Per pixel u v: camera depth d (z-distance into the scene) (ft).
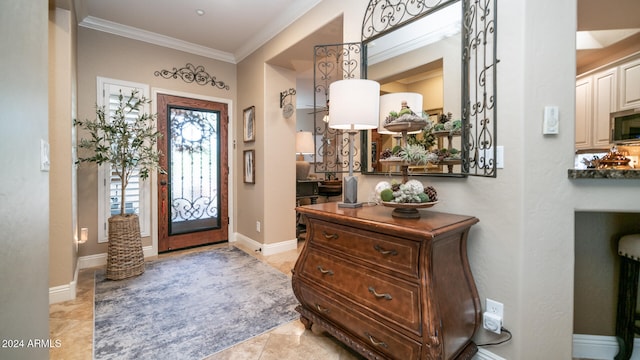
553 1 4.51
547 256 4.54
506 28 4.65
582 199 4.53
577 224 5.54
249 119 12.48
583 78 11.08
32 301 3.33
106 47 10.40
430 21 5.75
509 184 4.65
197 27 10.72
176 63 11.94
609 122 10.15
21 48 3.07
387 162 5.28
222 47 12.53
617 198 4.47
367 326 4.66
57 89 7.58
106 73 10.40
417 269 4.09
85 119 9.99
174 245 11.97
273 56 10.80
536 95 4.49
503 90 4.70
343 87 5.60
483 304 5.00
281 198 11.98
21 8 3.08
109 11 9.57
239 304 7.41
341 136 7.93
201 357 5.34
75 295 7.80
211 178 12.95
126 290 8.21
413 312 4.06
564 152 4.52
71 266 7.68
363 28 7.09
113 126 9.44
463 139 5.21
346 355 5.43
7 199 2.68
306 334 6.11
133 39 10.94
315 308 5.71
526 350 4.59
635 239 4.91
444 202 5.57
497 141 4.78
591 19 7.74
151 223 11.41
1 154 2.56
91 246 10.22
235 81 13.58
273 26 10.43
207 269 9.89
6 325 2.62
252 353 5.48
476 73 5.08
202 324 6.46
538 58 4.48
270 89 11.57
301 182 13.80
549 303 4.57
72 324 6.41
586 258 5.54
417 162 5.02
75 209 8.86
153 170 10.58
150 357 5.31
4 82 2.63
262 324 6.48
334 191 15.47
